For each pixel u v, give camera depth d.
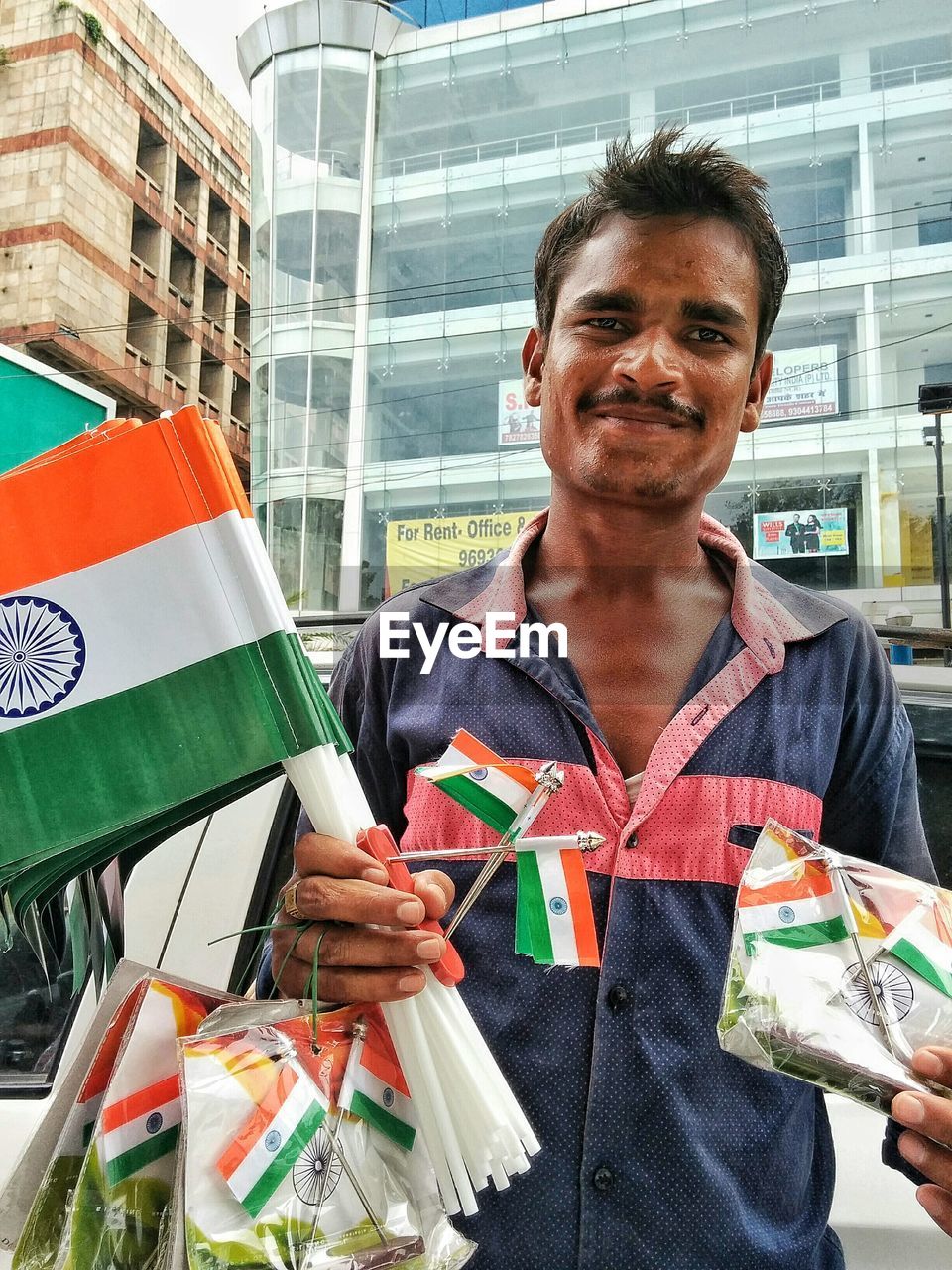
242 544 0.70
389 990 0.66
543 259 0.99
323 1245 0.61
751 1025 0.66
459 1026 0.69
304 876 0.71
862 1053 0.64
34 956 1.47
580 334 0.90
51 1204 0.64
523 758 0.89
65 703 0.68
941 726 1.43
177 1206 0.58
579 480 0.90
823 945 0.70
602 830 0.87
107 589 0.70
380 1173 0.65
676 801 0.86
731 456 0.92
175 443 0.70
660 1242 0.78
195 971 1.40
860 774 0.99
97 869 0.85
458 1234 0.67
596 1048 0.82
